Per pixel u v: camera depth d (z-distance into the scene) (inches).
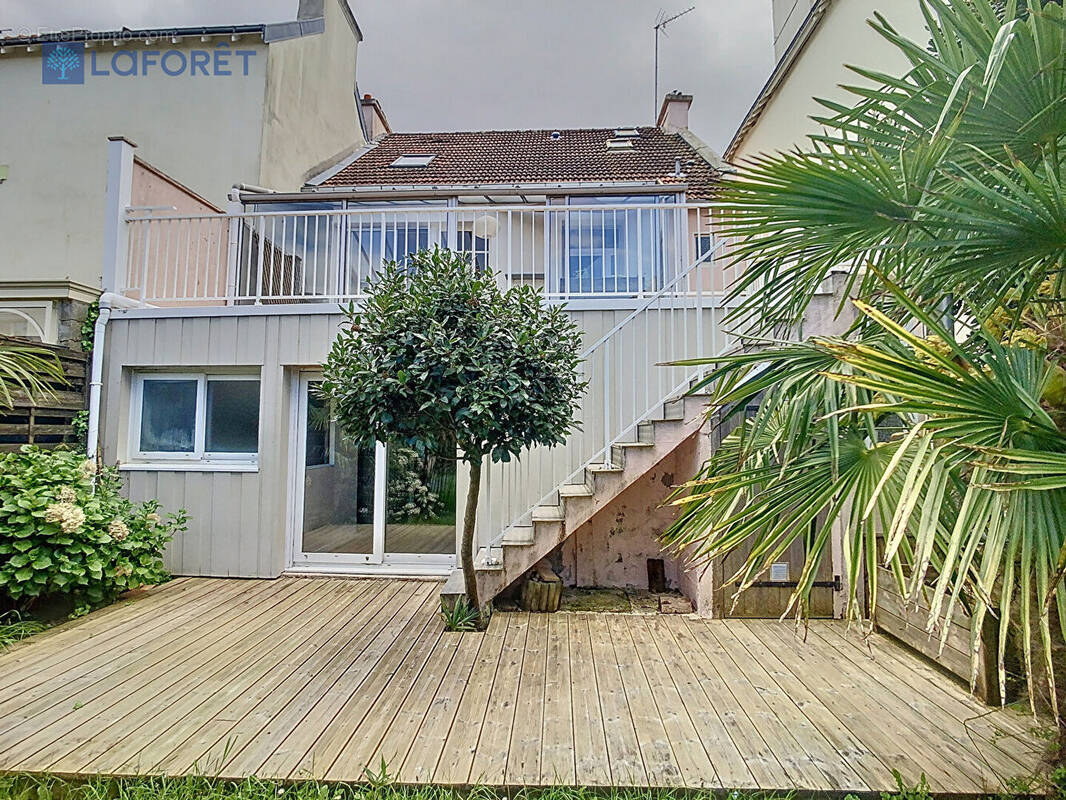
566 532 169.2
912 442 66.9
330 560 215.5
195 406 217.5
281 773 91.7
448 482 212.7
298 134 335.9
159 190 242.8
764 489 83.4
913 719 110.1
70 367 202.8
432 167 345.1
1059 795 84.8
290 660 136.9
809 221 78.6
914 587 55.6
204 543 208.4
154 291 223.5
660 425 171.0
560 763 95.3
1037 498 57.6
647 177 307.3
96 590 170.6
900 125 81.9
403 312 146.0
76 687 121.4
